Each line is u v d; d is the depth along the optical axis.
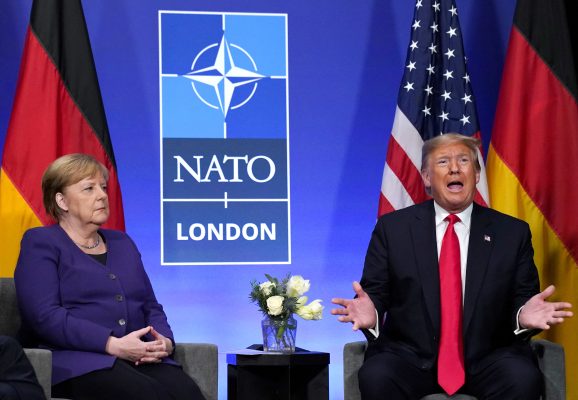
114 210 6.40
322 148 7.25
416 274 5.28
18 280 4.96
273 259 7.14
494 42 7.46
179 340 6.99
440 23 6.84
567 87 6.66
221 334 7.05
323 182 7.23
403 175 6.65
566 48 6.72
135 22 7.12
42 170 6.24
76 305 5.00
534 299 4.96
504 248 5.30
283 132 7.21
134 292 5.21
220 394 7.00
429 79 6.73
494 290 5.21
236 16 7.22
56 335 4.81
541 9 6.77
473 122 6.68
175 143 7.10
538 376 4.85
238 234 7.12
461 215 5.43
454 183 5.32
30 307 4.86
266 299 5.60
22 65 6.38
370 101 7.32
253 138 7.18
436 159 5.37
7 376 4.19
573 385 6.52
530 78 6.70
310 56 7.29
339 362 7.13
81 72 6.43
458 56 6.78
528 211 6.58
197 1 7.18
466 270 5.27
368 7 7.37
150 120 7.08
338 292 7.19
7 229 6.21
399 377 4.95
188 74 7.14
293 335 5.59
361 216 7.25
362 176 7.27
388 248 5.41
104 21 7.08
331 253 7.20
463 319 5.16
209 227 7.09
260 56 7.23
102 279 5.06
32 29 6.39
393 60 7.37
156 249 7.02
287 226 7.17
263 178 7.17
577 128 6.62
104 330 4.83
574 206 6.56
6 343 4.25
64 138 6.35
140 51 7.10
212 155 7.13
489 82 7.42
